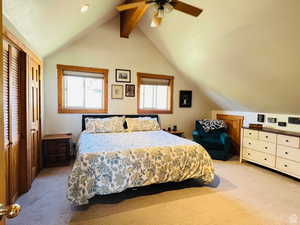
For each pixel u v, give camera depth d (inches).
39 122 130.7
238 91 155.3
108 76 168.9
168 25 144.4
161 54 189.5
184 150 105.3
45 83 147.8
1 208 27.2
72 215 80.0
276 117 149.3
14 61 89.0
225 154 163.2
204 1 105.5
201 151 109.3
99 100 169.3
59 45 138.2
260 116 161.8
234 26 105.3
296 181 119.2
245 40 108.1
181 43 151.9
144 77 184.9
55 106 152.2
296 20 81.0
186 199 95.1
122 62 173.5
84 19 119.8
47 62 147.6
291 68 102.3
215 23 113.0
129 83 177.3
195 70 170.9
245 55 117.3
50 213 81.0
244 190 106.0
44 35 105.6
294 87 112.9
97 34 163.2
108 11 141.7
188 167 104.3
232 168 143.4
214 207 88.0
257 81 129.6
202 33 127.1
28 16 78.0
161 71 190.5
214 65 146.2
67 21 105.6
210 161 110.5
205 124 186.2
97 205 88.3
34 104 117.3
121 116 170.4
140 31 179.5
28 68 100.8
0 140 28.0
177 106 201.0
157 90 193.8
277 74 112.4
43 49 125.3
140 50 180.2
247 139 153.3
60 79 152.3
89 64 161.3
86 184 83.8
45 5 76.6
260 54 108.9
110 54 168.6
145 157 96.0
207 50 137.1
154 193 101.2
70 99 159.3
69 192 82.1
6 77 79.6
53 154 138.6
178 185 111.6
